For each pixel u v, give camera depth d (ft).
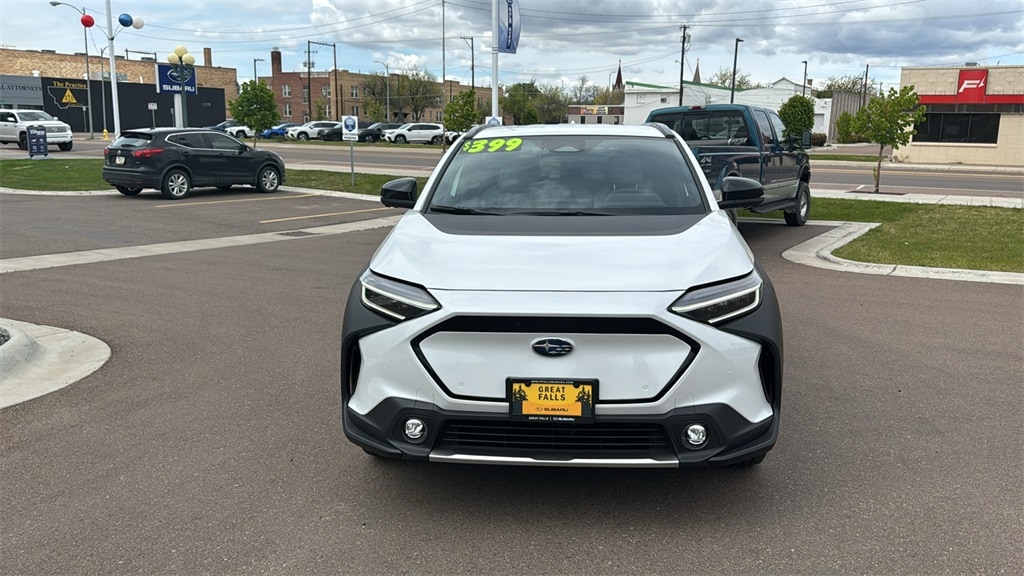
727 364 10.32
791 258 33.37
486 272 10.89
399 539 10.63
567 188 14.49
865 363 18.58
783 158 40.37
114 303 24.80
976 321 22.56
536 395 10.23
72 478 12.48
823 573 9.73
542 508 11.51
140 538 10.65
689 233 12.30
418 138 185.98
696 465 10.27
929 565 9.88
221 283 28.17
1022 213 48.75
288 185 67.92
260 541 10.57
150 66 265.95
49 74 240.12
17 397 16.22
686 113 39.11
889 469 12.74
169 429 14.53
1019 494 11.83
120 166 57.77
